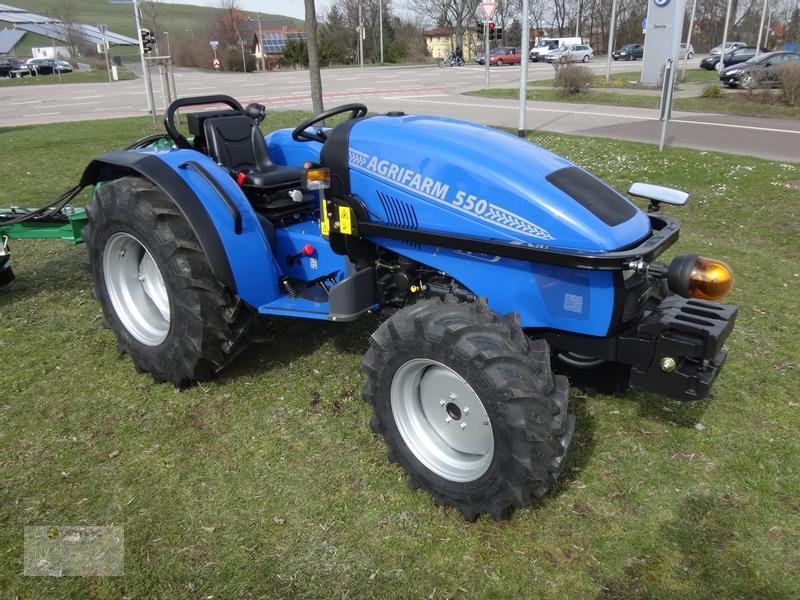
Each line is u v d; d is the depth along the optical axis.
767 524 2.56
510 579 2.30
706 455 2.98
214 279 3.28
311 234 3.53
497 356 2.31
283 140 4.13
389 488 2.75
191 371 3.35
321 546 2.44
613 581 2.29
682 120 14.26
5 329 4.24
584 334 2.73
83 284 5.05
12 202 7.76
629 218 2.75
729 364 3.78
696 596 2.23
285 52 45.47
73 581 2.30
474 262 2.81
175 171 3.33
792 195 7.45
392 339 2.56
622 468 2.89
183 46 49.69
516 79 26.95
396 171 2.93
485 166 2.73
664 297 3.00
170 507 2.64
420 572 2.33
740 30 56.25
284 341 4.03
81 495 2.71
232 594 2.24
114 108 19.22
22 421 3.22
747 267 5.35
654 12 20.72
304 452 2.99
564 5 65.06
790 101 15.84
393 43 52.59
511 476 2.34
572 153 10.18
